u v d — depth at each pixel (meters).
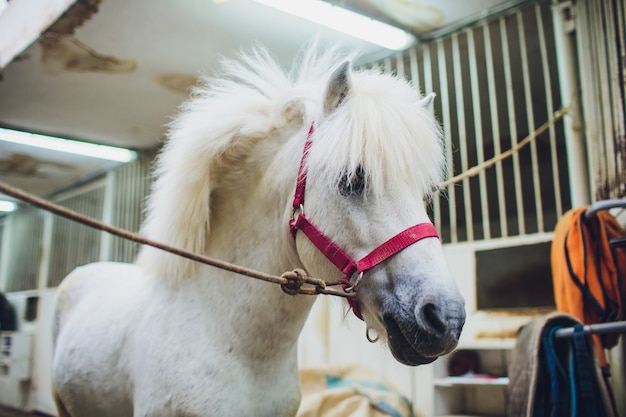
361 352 2.84
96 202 5.71
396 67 3.26
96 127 4.48
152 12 2.78
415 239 0.97
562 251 1.79
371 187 1.00
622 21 2.23
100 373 1.33
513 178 2.93
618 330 1.38
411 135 1.02
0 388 5.78
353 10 2.74
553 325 1.53
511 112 2.70
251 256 1.19
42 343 5.26
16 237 7.17
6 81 3.61
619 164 2.20
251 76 1.36
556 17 2.55
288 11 2.71
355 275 1.02
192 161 1.24
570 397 1.43
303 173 1.09
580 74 2.43
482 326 2.48
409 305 0.93
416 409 2.54
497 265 2.51
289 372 1.23
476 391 2.54
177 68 3.42
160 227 1.28
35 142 4.76
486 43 2.78
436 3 2.69
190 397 1.08
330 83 1.05
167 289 1.27
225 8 2.71
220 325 1.15
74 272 2.04
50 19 2.80
